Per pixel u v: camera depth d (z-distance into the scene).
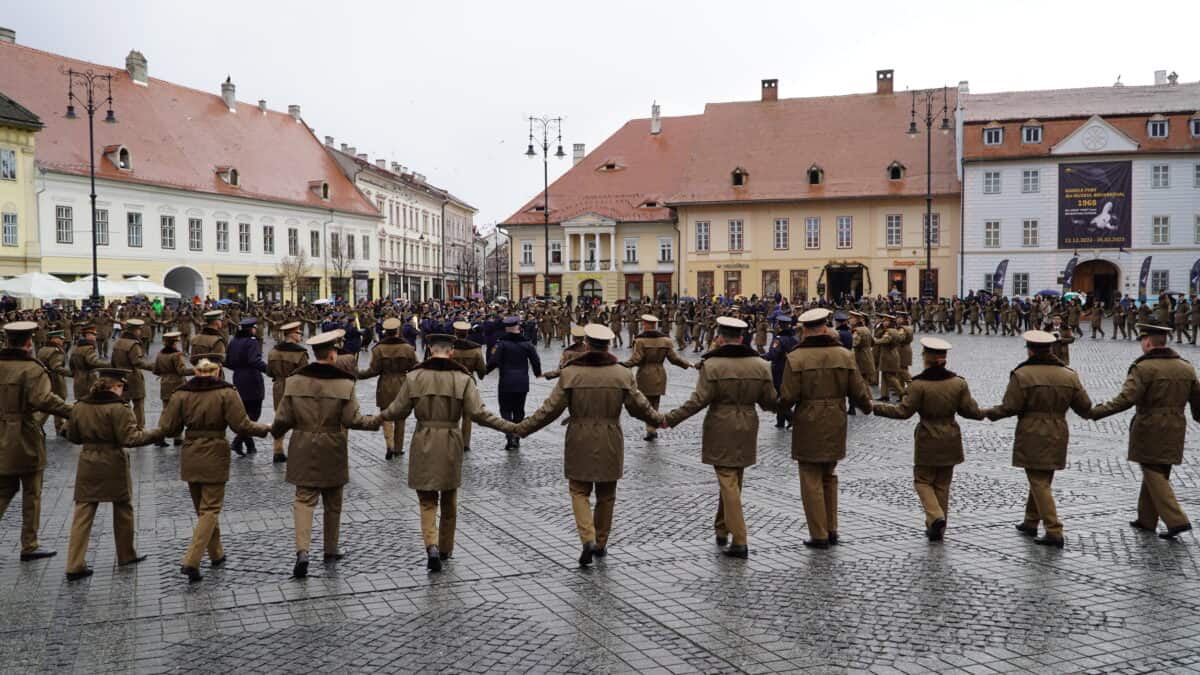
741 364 8.67
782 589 7.67
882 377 20.44
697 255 70.06
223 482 8.30
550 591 7.70
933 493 9.21
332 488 8.51
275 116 77.06
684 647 6.45
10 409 8.69
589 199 75.31
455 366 8.41
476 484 12.05
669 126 78.50
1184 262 59.09
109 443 8.33
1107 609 7.12
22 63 56.44
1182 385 8.98
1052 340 8.94
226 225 64.25
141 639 6.75
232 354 14.12
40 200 51.56
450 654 6.39
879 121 69.50
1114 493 11.11
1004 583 7.76
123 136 58.91
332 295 74.19
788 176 68.31
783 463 13.30
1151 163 59.12
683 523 9.90
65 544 9.35
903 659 6.21
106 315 36.53
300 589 7.83
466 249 121.56
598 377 8.42
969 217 62.47
